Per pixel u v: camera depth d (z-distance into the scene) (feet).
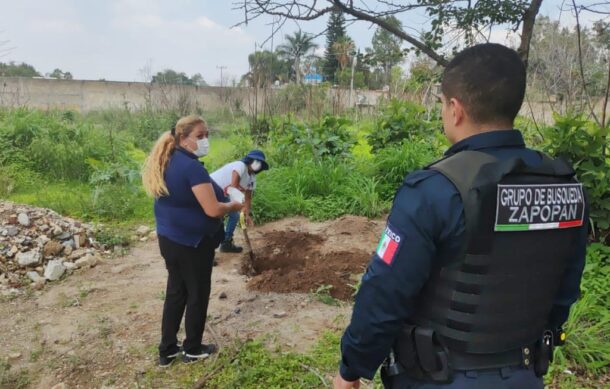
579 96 20.13
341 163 28.71
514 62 5.14
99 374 11.91
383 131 31.58
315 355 12.26
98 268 18.65
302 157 29.89
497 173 4.91
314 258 19.39
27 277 17.43
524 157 5.19
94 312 14.99
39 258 18.16
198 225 11.04
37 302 15.81
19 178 31.35
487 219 4.84
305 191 26.71
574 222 5.44
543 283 5.30
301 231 22.77
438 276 5.15
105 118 67.41
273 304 15.21
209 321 14.16
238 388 11.06
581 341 11.73
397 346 5.48
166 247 11.27
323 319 14.26
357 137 36.04
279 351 12.54
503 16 13.52
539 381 5.59
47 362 12.43
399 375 5.67
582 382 10.94
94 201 26.09
